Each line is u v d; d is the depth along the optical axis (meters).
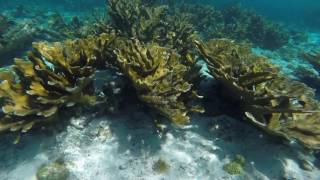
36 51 1.45
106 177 1.29
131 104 1.58
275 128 1.37
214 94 1.78
